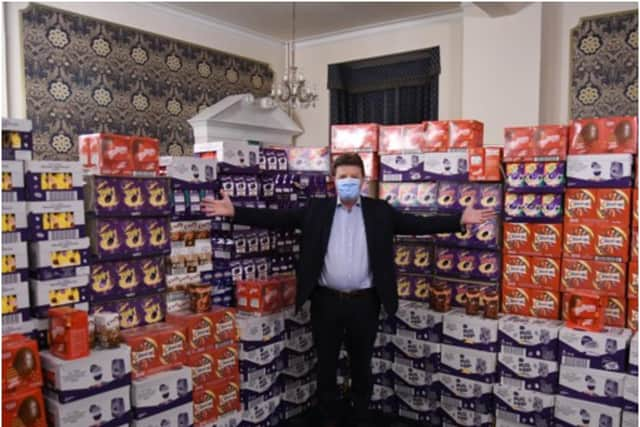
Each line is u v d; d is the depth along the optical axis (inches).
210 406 107.0
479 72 212.1
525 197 116.3
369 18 256.8
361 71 278.7
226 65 265.1
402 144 130.2
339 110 284.0
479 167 119.1
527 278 116.9
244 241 122.0
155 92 231.8
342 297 109.1
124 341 92.0
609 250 107.3
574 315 108.6
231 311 111.0
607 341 102.1
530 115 203.2
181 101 243.0
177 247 108.8
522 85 203.9
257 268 125.6
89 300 93.4
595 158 107.7
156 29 233.0
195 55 249.0
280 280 122.0
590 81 205.8
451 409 120.6
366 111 279.7
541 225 114.6
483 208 120.3
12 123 82.7
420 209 127.6
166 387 95.2
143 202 99.8
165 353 97.2
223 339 109.4
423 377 124.4
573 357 105.6
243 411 114.0
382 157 133.0
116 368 87.4
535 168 113.7
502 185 119.6
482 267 122.0
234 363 111.7
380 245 109.2
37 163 85.2
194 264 111.7
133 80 222.5
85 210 94.3
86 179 93.7
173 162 107.8
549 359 108.3
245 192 121.4
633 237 105.7
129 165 99.0
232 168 119.2
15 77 187.5
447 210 124.0
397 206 130.6
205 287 108.4
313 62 293.7
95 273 94.6
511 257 118.6
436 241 126.5
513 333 112.2
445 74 250.4
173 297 108.7
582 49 206.5
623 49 199.0
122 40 218.2
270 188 127.3
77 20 202.4
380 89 272.8
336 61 285.1
